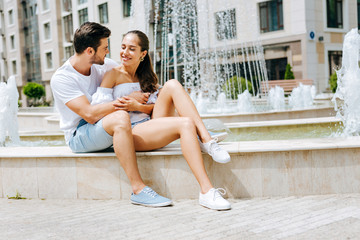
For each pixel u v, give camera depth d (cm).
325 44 1595
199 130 227
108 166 242
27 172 253
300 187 230
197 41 1544
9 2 2797
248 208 208
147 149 239
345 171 230
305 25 1515
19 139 415
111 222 193
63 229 183
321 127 395
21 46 2731
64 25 2380
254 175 232
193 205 220
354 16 1672
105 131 227
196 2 1512
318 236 160
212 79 1570
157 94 259
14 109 406
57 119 630
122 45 243
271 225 177
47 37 2509
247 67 1631
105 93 238
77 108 230
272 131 402
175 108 252
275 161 231
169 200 220
